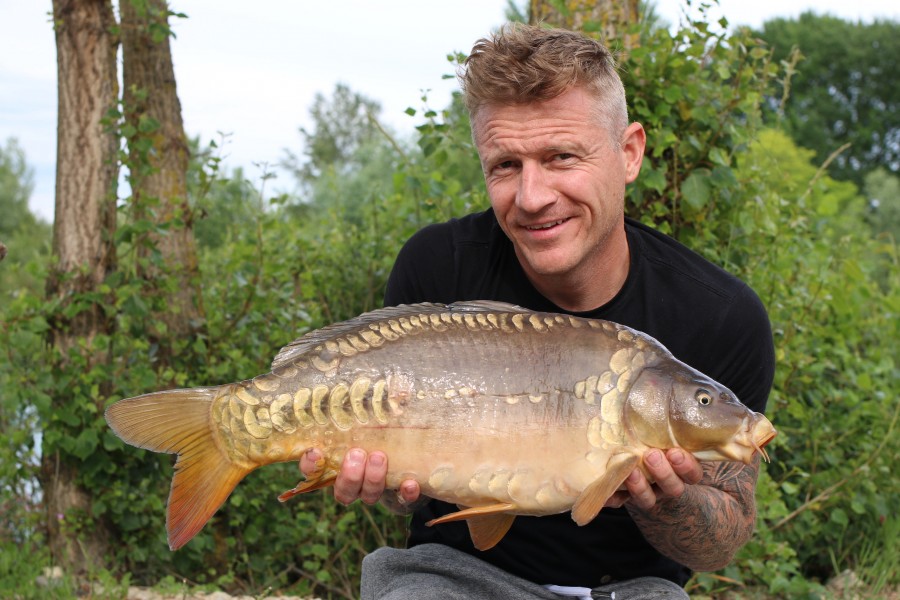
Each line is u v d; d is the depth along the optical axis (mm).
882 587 4375
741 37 4434
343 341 2125
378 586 2631
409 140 13461
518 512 2094
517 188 2387
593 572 2557
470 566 2566
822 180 5000
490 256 2660
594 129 2357
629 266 2551
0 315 4363
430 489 2104
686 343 2523
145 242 4434
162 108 4699
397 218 4883
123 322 4582
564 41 2352
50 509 4461
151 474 4480
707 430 2049
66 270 4441
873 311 5582
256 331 4727
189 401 2119
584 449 2074
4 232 16516
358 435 2092
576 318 2156
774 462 4750
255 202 5867
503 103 2346
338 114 32312
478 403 2084
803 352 4742
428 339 2123
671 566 2662
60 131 4469
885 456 4695
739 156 4582
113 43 4477
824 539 4824
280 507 4570
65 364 4375
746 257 4531
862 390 4895
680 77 4234
